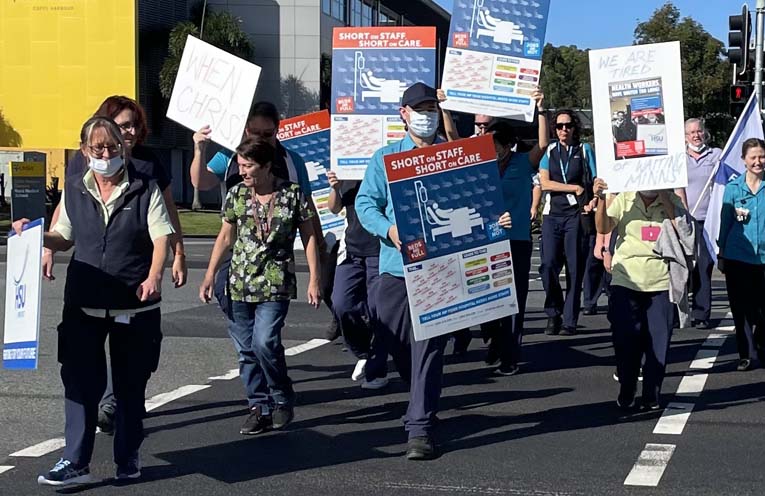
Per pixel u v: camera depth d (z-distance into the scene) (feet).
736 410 25.11
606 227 24.48
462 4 27.50
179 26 151.43
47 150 155.12
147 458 21.13
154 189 18.85
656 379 24.61
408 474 19.89
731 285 30.17
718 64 167.02
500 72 27.55
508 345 29.60
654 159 23.70
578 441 22.29
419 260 20.71
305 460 20.95
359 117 29.25
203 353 33.65
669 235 23.82
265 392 23.18
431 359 21.07
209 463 20.75
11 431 23.59
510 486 19.06
